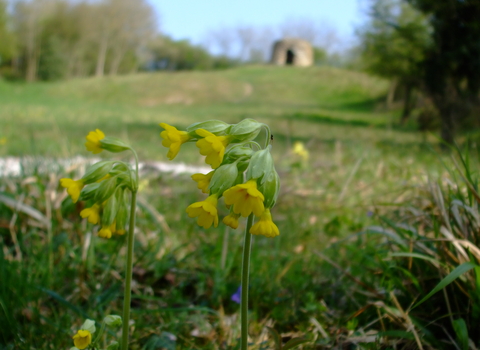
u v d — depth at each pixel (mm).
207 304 2068
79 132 8523
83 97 25000
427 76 7961
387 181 3930
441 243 1732
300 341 1272
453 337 1620
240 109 21641
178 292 2070
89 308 1850
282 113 18859
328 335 1725
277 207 3664
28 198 2840
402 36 8242
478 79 7383
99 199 1217
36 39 44812
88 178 1242
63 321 1774
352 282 2094
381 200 3363
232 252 2449
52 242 2299
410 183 3084
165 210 3326
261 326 1844
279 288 2145
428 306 1704
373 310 1775
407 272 1663
